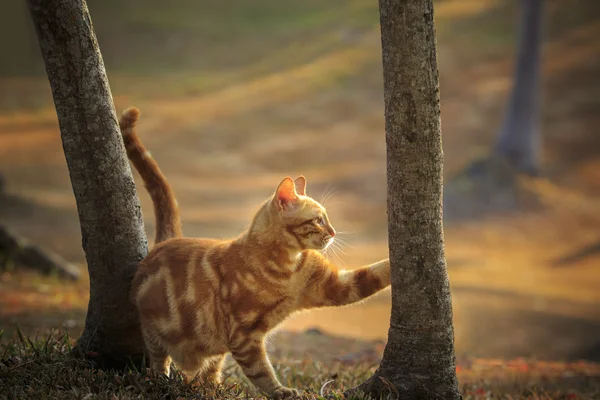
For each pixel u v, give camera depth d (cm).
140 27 5141
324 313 1614
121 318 587
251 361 543
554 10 4428
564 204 2867
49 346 604
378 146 3453
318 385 686
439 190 512
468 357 1115
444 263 521
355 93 4050
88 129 564
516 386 833
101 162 569
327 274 562
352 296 561
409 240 511
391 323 532
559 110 3634
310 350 983
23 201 2081
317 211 564
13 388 506
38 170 2884
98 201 573
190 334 554
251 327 544
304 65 4506
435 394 515
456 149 3372
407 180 505
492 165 3002
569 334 1473
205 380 569
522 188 2912
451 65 4094
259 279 542
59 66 555
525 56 3186
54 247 1766
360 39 4719
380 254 2200
